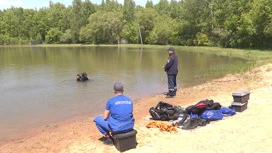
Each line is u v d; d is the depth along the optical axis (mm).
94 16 98312
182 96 13984
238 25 57812
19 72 26094
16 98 14945
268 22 48438
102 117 7648
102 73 24453
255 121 8523
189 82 19047
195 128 8391
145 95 15336
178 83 18797
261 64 23828
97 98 14656
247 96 9938
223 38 62719
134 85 18375
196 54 48719
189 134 7934
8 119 11258
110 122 7039
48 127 10047
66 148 7500
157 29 85500
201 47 65750
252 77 18109
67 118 11227
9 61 38594
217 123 8664
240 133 7648
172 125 8672
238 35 57844
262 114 9180
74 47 87125
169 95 14023
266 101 10859
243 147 6773
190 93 14586
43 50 71125
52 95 15539
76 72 25547
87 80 20516
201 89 15539
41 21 113500
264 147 6703
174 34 80438
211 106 9227
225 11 62219
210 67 27641
